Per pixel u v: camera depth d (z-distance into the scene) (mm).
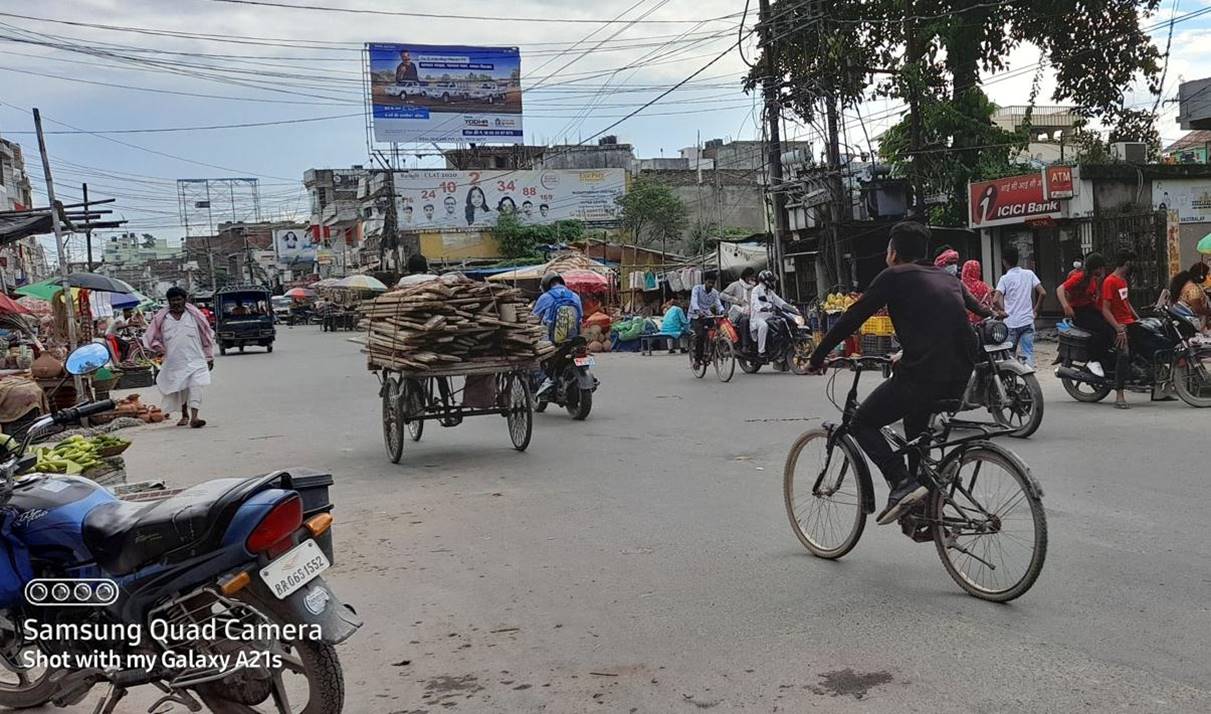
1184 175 19750
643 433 10547
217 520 3250
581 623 4648
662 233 45969
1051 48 24047
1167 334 10430
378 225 55906
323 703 3396
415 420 10047
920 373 4895
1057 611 4500
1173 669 3797
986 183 21172
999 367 9055
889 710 3555
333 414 13656
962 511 4824
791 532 6160
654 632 4477
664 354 23594
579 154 52188
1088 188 19203
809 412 11477
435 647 4449
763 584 5117
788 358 16281
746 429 10438
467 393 9695
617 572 5445
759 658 4109
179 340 12930
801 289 25047
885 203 23359
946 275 5016
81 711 4023
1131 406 10641
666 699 3756
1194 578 4867
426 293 9070
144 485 5809
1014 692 3654
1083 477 7211
